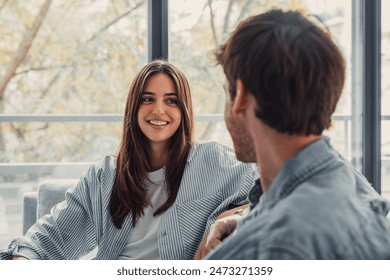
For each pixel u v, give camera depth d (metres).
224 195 1.48
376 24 2.61
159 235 1.44
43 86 2.86
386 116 2.71
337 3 2.71
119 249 1.46
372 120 2.67
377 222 0.54
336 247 0.50
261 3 2.76
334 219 0.51
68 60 2.85
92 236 1.51
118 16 2.81
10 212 2.88
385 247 0.52
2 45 2.81
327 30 0.57
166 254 1.43
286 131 0.56
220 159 1.52
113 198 1.48
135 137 1.49
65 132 2.89
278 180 0.55
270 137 0.57
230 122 0.61
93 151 2.91
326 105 0.56
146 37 2.81
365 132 2.67
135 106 1.50
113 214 1.47
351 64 2.71
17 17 2.81
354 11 2.70
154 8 2.47
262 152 0.59
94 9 2.81
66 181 1.88
